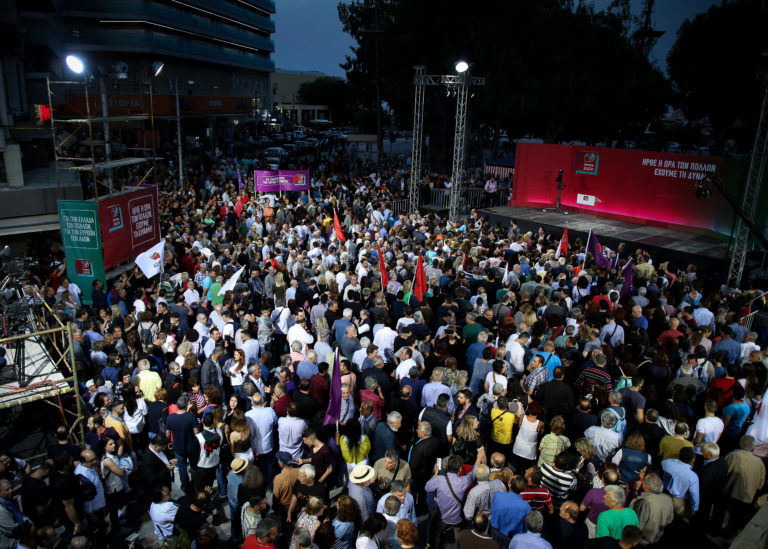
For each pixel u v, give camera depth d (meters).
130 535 7.11
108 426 7.14
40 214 14.95
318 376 8.23
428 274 12.66
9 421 9.43
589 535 5.84
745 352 9.47
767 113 15.49
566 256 14.80
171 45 57.28
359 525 6.02
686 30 37.69
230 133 67.31
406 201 28.09
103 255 13.05
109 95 38.38
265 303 12.52
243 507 5.88
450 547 6.63
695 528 6.91
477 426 6.51
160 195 21.55
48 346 9.77
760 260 18.28
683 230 22.58
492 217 25.56
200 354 9.97
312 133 79.31
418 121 26.97
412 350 8.89
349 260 15.08
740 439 7.07
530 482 6.15
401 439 7.74
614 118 33.62
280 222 19.75
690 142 44.62
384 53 43.06
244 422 6.81
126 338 9.59
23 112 21.53
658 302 11.35
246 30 82.44
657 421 7.35
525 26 33.28
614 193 24.92
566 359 8.83
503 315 10.78
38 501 6.21
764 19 33.53
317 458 6.73
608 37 32.84
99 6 51.00
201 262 13.74
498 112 35.94
